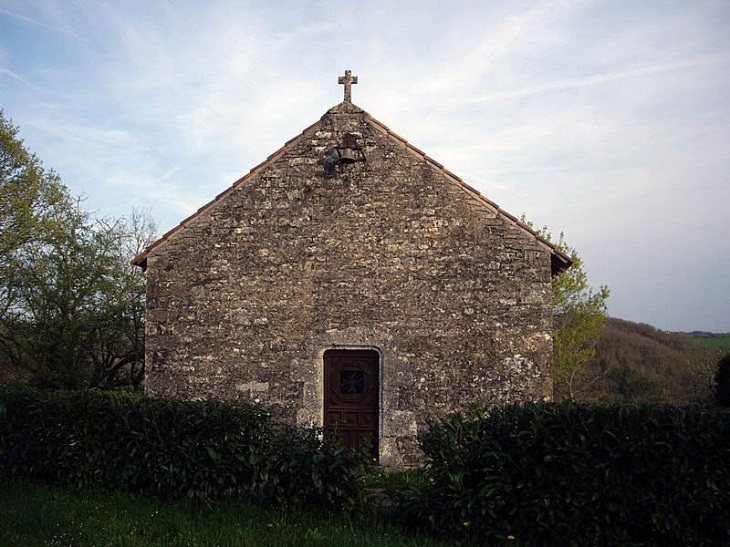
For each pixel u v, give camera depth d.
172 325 10.08
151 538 5.88
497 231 9.84
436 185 10.02
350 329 9.83
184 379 9.95
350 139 10.14
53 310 16.20
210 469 6.96
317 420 9.67
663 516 5.67
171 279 10.18
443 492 6.13
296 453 6.75
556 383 21.95
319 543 5.66
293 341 9.88
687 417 5.91
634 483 5.85
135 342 17.08
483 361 9.61
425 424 9.54
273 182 10.26
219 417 7.15
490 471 6.12
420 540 5.96
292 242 10.09
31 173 16.59
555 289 21.19
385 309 9.83
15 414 8.26
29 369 16.48
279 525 6.17
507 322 9.65
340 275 9.96
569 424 6.09
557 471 5.96
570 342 21.09
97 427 7.59
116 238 17.61
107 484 7.51
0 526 5.96
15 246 16.17
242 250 10.14
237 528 6.06
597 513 5.81
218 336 10.00
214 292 10.09
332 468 6.50
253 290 10.05
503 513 6.04
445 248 9.88
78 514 6.50
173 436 7.20
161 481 7.12
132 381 17.31
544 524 5.80
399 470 9.45
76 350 16.52
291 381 9.80
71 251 16.53
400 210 10.02
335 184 10.16
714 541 5.65
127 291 16.81
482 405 9.49
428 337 9.73
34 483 7.86
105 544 5.61
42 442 7.92
